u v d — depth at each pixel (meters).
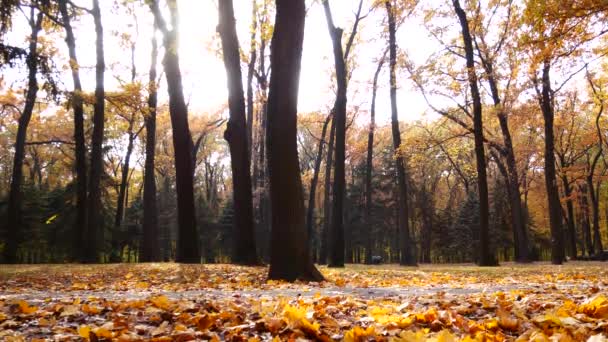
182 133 16.98
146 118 24.75
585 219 49.56
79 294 7.65
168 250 48.66
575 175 42.31
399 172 25.69
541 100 26.17
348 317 4.79
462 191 63.50
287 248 10.28
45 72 16.56
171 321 4.61
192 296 6.83
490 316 4.81
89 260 19.56
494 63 24.84
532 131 36.34
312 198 32.97
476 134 21.83
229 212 45.31
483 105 27.86
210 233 46.28
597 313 4.55
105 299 6.12
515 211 30.59
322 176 53.44
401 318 4.23
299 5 10.43
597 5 12.47
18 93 27.44
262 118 33.56
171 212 49.97
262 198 34.44
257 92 31.81
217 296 6.83
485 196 21.47
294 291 7.84
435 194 60.84
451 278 12.31
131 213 43.44
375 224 51.56
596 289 7.05
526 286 8.98
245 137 16.44
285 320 4.16
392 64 24.97
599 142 40.25
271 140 10.43
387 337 3.70
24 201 35.72
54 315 5.07
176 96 16.94
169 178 55.09
